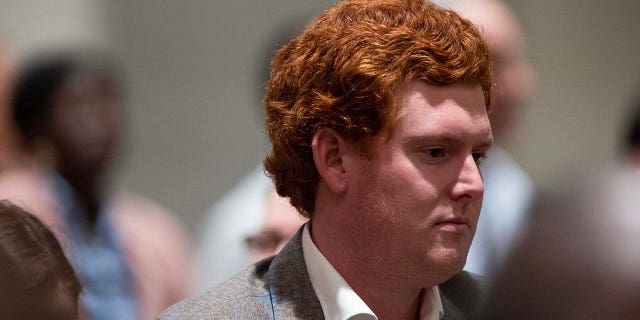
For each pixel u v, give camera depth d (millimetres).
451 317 3318
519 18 7766
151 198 7633
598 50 7816
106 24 7641
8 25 7305
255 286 3176
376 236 2998
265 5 7883
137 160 7629
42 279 2445
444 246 2969
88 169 5656
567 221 1877
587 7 8008
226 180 7793
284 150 3135
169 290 5918
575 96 7734
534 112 7543
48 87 5680
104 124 5762
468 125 2939
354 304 3035
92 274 5438
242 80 7879
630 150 2174
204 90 7832
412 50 2918
